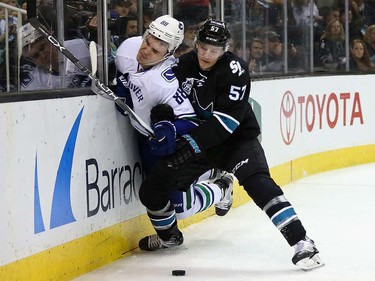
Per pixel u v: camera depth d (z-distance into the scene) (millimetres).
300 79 9562
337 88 10273
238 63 5562
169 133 5531
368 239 6465
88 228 5508
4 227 4633
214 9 7891
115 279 5328
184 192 6016
